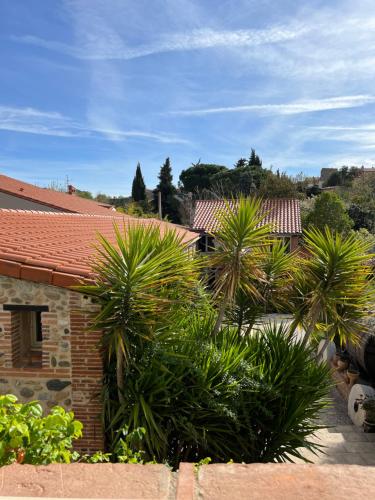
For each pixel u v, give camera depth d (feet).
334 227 81.56
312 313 25.32
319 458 25.45
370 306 27.09
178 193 179.22
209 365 19.67
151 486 5.30
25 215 38.37
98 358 19.12
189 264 20.70
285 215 80.53
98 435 19.22
